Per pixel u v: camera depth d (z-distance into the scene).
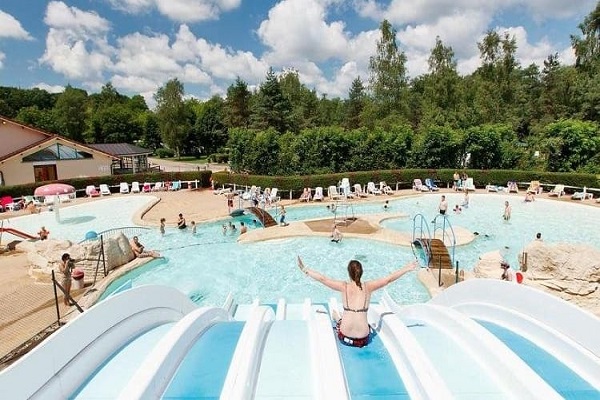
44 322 11.24
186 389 4.34
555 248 12.51
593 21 59.12
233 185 35.00
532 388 4.11
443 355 5.23
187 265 18.23
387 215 25.81
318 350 4.83
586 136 33.34
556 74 58.94
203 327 6.38
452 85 58.31
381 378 4.61
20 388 4.09
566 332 5.89
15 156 35.97
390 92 60.50
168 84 73.38
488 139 36.53
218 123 82.38
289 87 79.50
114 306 6.16
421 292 14.78
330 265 17.91
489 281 7.83
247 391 4.02
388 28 59.56
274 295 15.30
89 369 5.29
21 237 21.52
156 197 32.91
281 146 37.81
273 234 21.53
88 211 28.56
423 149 37.44
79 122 85.81
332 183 33.62
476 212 27.14
